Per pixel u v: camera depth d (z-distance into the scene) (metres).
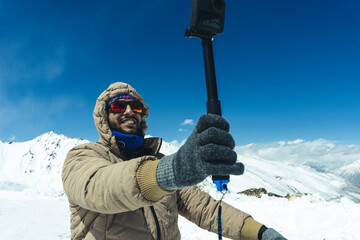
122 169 1.21
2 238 8.62
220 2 1.10
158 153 2.33
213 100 1.04
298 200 10.30
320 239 5.98
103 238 1.60
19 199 17.95
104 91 2.15
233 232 1.94
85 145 1.80
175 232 1.93
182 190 2.18
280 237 1.77
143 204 1.16
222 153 0.87
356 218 6.44
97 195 1.23
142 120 2.48
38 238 8.56
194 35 1.10
